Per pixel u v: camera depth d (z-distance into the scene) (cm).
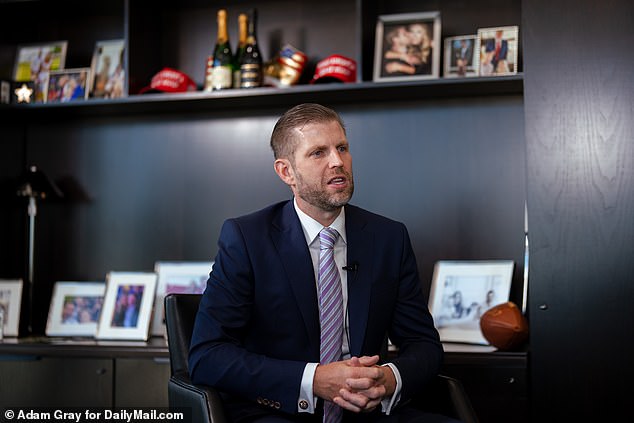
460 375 293
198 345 215
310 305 222
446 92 336
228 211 366
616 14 291
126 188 376
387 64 333
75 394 318
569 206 290
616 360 284
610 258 286
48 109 361
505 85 323
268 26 366
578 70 292
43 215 381
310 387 204
